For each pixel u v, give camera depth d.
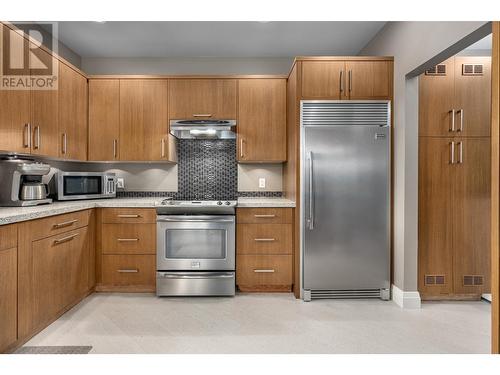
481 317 2.74
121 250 3.28
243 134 3.58
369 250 3.15
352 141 3.13
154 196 3.97
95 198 3.59
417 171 2.96
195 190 3.97
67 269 2.75
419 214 3.08
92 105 3.60
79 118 3.41
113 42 3.62
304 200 3.17
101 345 2.24
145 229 3.28
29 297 2.24
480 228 3.08
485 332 2.46
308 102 3.17
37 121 2.71
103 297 3.17
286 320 2.66
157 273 3.21
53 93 2.94
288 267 3.27
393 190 3.16
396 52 3.08
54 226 2.54
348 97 3.18
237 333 2.43
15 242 2.09
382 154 3.13
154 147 3.60
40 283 2.37
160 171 3.97
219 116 3.58
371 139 3.13
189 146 3.96
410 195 2.96
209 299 3.15
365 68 3.17
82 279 3.02
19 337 2.14
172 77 3.58
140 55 3.99
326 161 3.13
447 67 3.07
